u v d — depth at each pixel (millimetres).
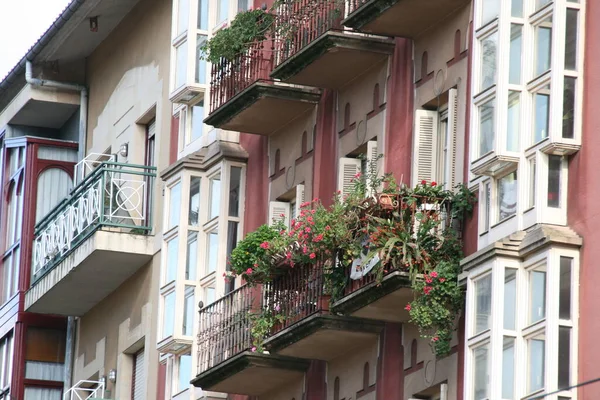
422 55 30812
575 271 25641
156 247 40375
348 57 32188
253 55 35406
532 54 26750
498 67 27031
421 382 29625
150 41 42219
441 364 29047
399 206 28922
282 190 35469
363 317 30547
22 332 44938
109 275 41688
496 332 26125
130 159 42469
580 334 25422
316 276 31281
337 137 33438
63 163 46000
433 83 30312
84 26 44438
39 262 44250
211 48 36188
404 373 30203
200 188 37906
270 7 36500
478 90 27500
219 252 36875
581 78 26234
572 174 26141
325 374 32938
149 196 40938
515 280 26188
